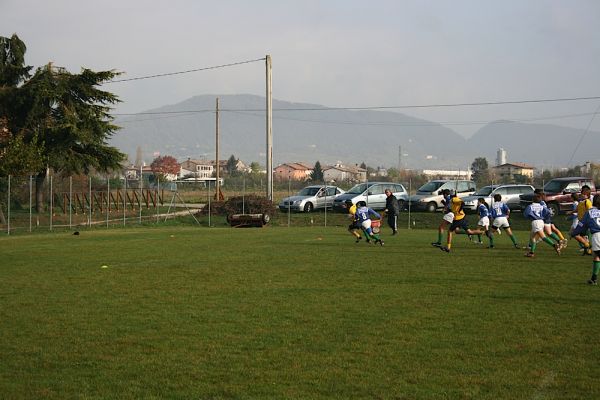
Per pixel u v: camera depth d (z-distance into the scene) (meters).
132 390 7.36
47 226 37.59
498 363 8.23
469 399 6.97
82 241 27.03
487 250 21.72
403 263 18.06
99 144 47.88
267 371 7.99
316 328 10.14
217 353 8.80
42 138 44.72
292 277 15.48
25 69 47.62
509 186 40.75
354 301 12.31
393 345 9.11
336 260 18.88
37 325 10.52
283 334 9.78
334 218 41.22
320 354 8.70
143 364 8.34
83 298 12.89
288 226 39.31
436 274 15.80
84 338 9.67
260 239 27.16
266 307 11.81
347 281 14.78
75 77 46.66
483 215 22.52
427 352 8.75
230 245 24.27
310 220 41.06
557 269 16.67
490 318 10.75
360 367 8.12
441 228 21.33
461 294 12.98
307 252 21.30
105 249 23.08
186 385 7.51
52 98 45.34
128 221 42.06
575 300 12.30
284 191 80.88
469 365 8.16
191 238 28.16
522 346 9.01
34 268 17.62
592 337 9.46
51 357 8.70
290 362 8.36
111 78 47.22
